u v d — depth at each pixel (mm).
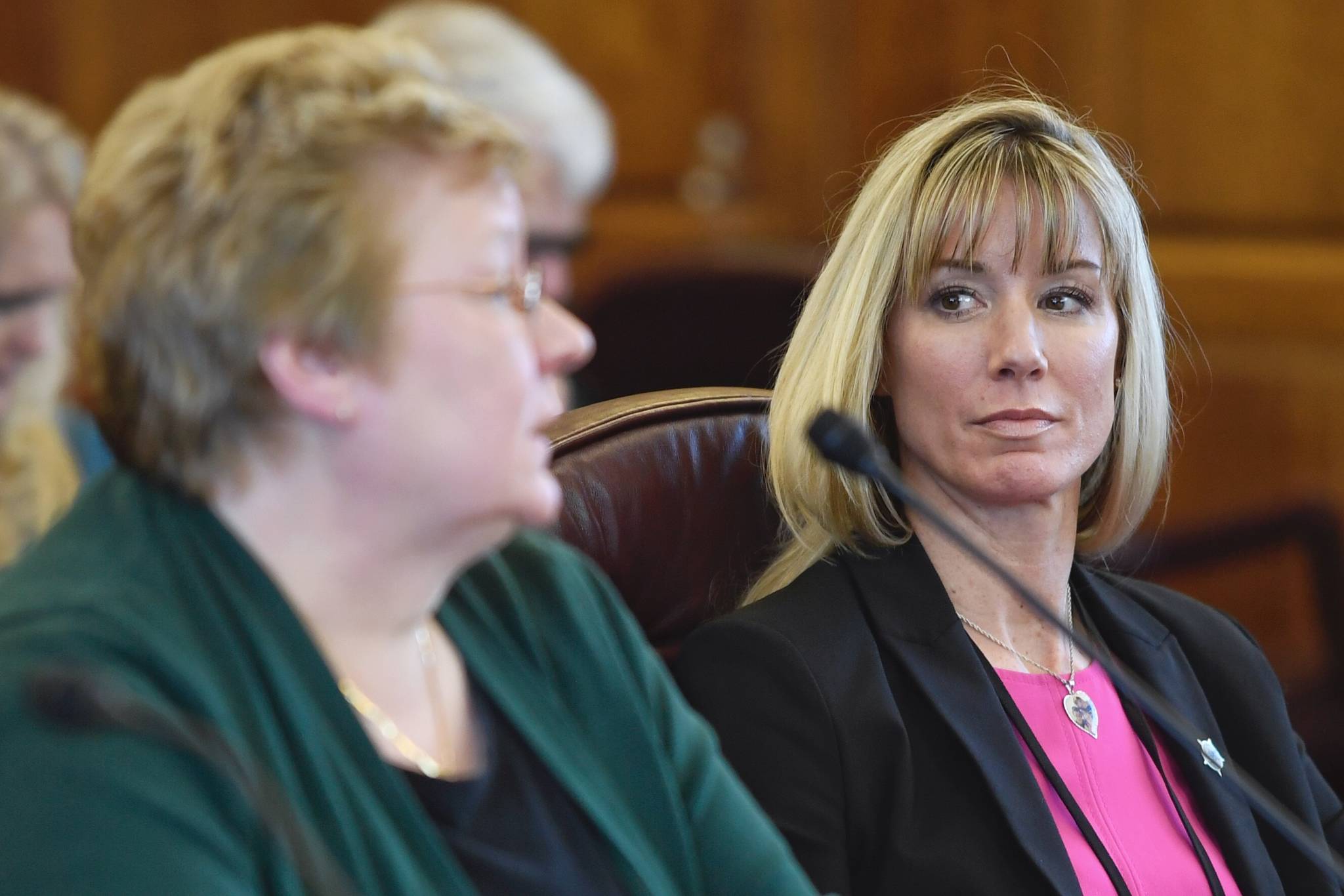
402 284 3791
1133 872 5906
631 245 18156
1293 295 15555
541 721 4391
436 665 4281
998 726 5871
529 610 4648
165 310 3701
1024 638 6352
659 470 6621
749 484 6855
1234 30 15500
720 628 6078
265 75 3783
